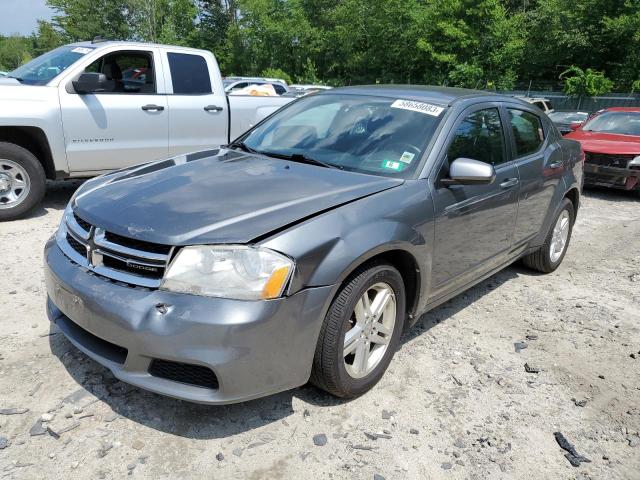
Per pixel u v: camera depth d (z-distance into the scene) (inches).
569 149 207.5
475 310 173.6
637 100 1105.4
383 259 118.1
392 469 100.8
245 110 303.1
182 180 124.6
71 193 292.0
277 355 99.5
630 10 1160.2
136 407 111.7
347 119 152.8
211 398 96.7
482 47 1338.6
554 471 104.4
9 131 235.6
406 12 1460.4
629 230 290.2
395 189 124.8
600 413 123.3
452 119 144.9
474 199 144.6
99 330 101.0
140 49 265.6
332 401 118.6
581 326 166.6
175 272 96.6
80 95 246.1
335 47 1675.7
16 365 123.4
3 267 181.5
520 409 122.3
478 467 103.5
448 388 127.8
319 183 123.6
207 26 1985.7
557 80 1357.0
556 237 207.6
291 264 99.0
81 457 97.7
